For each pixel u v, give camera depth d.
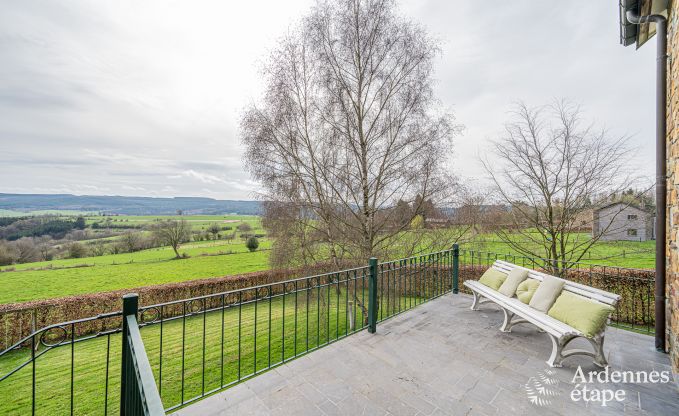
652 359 3.10
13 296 13.50
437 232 9.01
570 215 7.20
